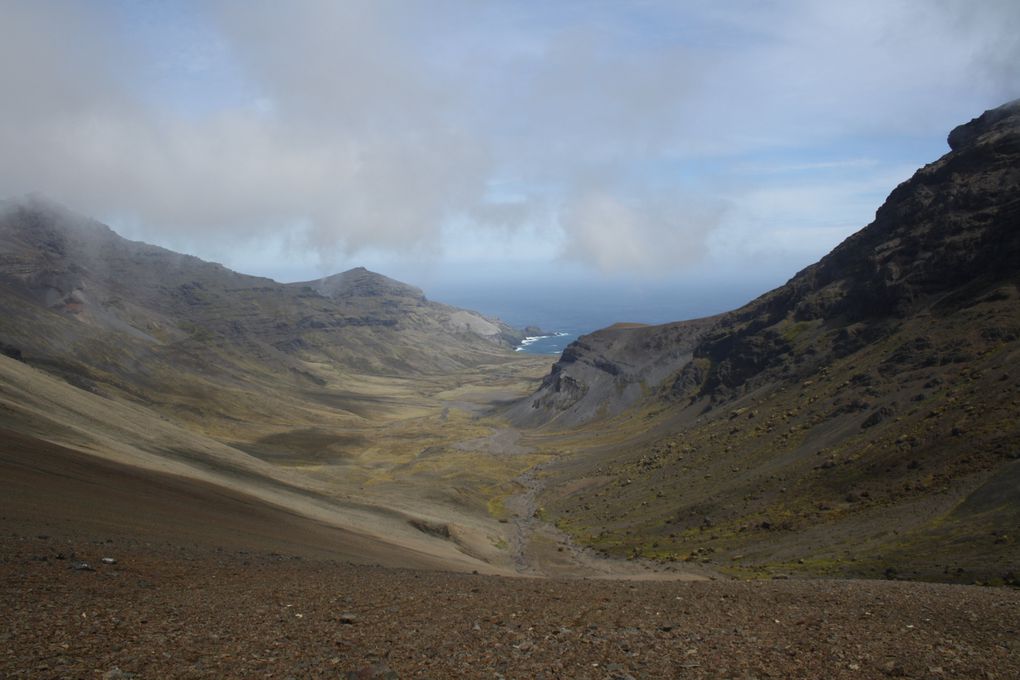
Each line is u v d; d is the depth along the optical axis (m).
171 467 65.31
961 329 104.56
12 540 21.86
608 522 100.75
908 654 15.02
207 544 30.86
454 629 16.56
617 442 175.62
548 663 13.70
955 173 145.12
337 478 158.75
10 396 70.75
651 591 25.25
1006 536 49.31
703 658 14.33
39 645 12.10
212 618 15.66
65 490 35.31
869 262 149.62
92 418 82.12
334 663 12.89
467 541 85.88
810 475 86.06
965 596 24.33
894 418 90.00
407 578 27.28
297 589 20.88
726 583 30.33
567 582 30.42
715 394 167.00
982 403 78.44
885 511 66.38
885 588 27.30
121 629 13.83
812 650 15.25
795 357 146.38
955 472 67.12
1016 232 116.75
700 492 98.75
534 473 160.50
